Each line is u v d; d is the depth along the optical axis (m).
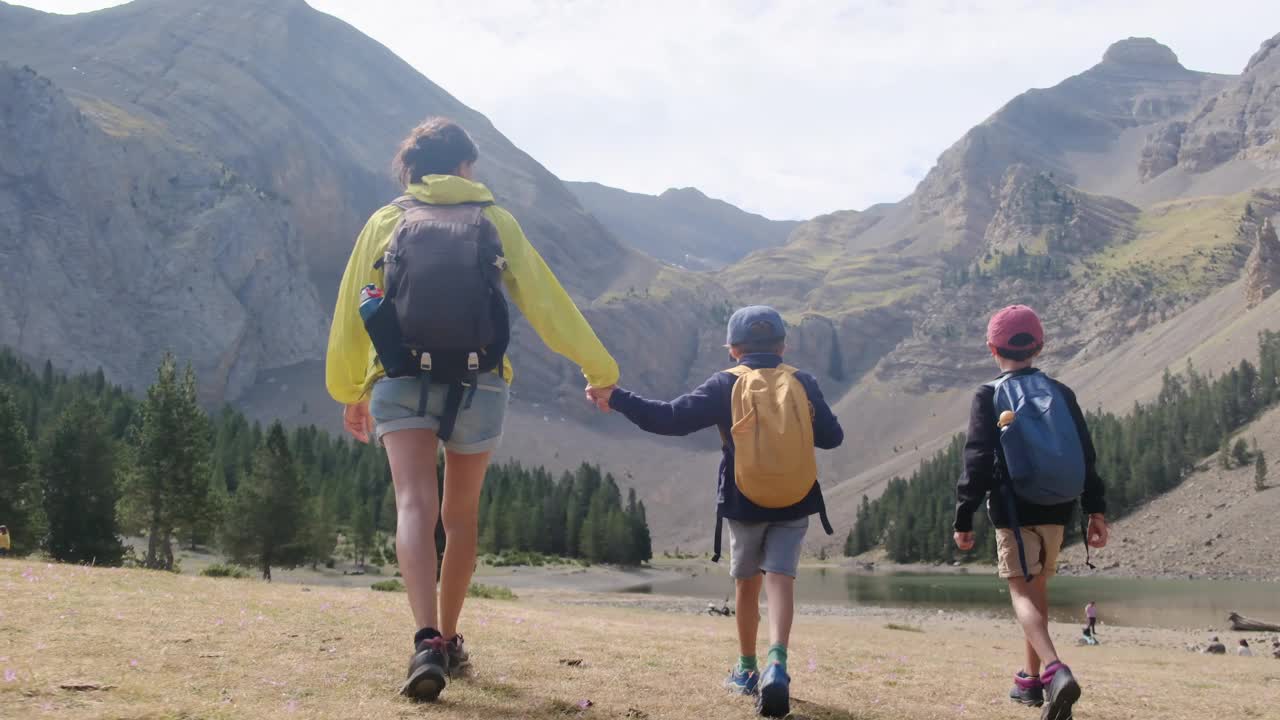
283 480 70.62
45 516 53.31
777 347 5.59
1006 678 7.75
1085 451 5.86
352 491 119.38
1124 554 154.62
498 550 134.12
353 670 4.92
